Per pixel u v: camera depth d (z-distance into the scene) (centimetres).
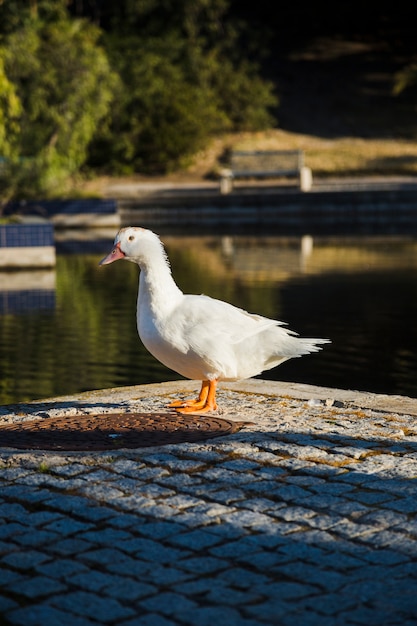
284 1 5569
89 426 574
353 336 1220
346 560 367
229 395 687
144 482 459
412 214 3155
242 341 583
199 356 578
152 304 588
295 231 2844
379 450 512
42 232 2056
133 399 682
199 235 2775
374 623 319
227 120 4116
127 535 395
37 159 3072
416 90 4675
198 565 365
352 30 5409
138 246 584
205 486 452
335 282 1711
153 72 4047
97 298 1594
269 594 341
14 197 3095
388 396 680
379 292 1581
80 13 4666
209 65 4200
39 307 1504
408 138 4141
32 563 371
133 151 3934
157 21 4425
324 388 716
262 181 3678
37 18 3538
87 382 977
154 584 351
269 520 408
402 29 5400
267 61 4981
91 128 3288
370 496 435
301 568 361
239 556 373
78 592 346
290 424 575
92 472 475
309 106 4544
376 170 3741
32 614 330
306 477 464
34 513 423
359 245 2375
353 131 4281
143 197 3366
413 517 409
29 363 1078
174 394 702
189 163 4012
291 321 1326
